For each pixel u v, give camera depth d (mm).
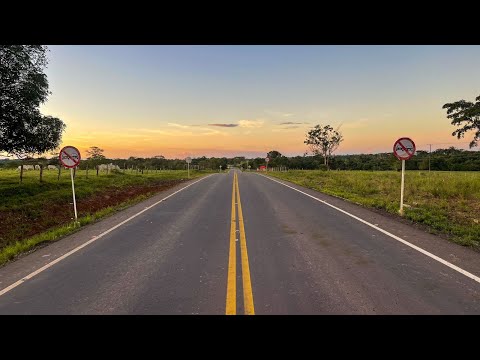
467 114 38656
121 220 10258
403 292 4449
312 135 71375
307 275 5125
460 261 5715
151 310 4074
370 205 12320
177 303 4242
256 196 15828
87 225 9656
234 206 12578
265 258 6023
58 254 6684
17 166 37406
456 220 9422
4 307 4281
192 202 14062
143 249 6859
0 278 5375
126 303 4285
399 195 15414
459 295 4344
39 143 17844
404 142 10391
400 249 6488
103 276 5320
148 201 14719
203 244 7113
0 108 15102
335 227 8602
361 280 4891
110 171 35719
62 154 10297
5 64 14836
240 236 7750
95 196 19188
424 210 10688
